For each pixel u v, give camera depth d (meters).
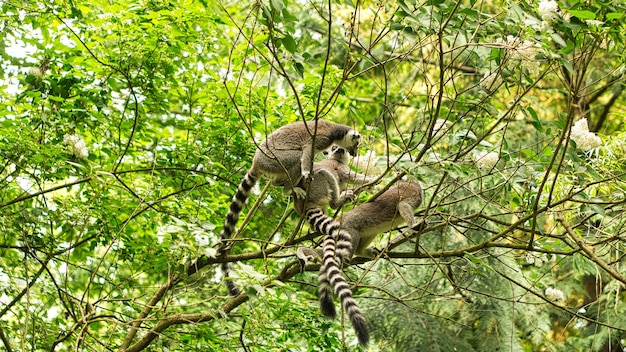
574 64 5.02
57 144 6.52
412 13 4.52
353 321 5.09
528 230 5.34
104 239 7.07
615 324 9.46
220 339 6.22
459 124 6.08
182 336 6.54
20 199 5.97
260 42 5.95
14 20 6.84
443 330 9.64
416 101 11.61
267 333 6.18
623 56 4.99
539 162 5.32
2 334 5.86
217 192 7.53
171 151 7.28
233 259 6.19
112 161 7.32
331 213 6.86
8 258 6.74
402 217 6.12
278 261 7.50
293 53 4.73
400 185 6.31
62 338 6.00
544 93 12.02
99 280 8.00
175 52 6.96
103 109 6.93
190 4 6.87
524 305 9.45
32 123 6.54
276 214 8.16
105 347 5.54
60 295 6.06
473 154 5.53
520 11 4.57
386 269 9.31
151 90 7.03
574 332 11.48
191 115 7.73
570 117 4.48
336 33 11.40
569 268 10.29
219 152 7.33
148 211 6.86
